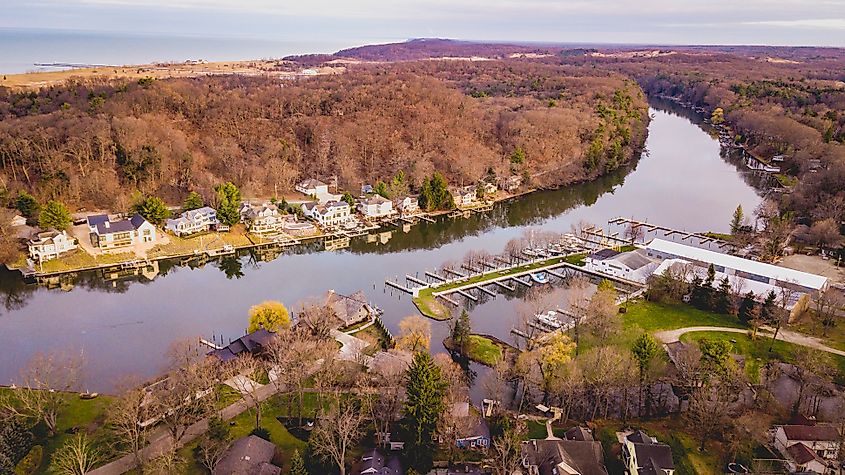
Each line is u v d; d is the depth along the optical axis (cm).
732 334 11788
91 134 19812
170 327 12212
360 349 10569
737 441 8262
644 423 9075
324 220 18588
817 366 9738
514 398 9869
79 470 7406
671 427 8962
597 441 8388
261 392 9500
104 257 15500
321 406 8938
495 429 8619
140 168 19688
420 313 13088
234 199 18238
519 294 14350
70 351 11081
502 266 15750
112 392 9662
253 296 13912
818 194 18525
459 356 11306
